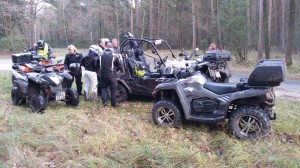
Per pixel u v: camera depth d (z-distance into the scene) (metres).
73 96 7.33
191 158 4.31
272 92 5.08
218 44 22.80
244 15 19.77
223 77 6.98
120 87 8.09
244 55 19.80
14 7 35.38
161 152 4.36
